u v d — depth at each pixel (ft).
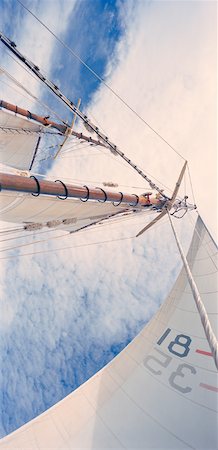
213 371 21.89
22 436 23.56
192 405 20.11
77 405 24.39
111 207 42.47
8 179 22.53
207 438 17.81
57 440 21.85
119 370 27.22
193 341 25.94
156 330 30.76
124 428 20.51
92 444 20.36
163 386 22.67
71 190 28.91
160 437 18.94
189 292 31.81
